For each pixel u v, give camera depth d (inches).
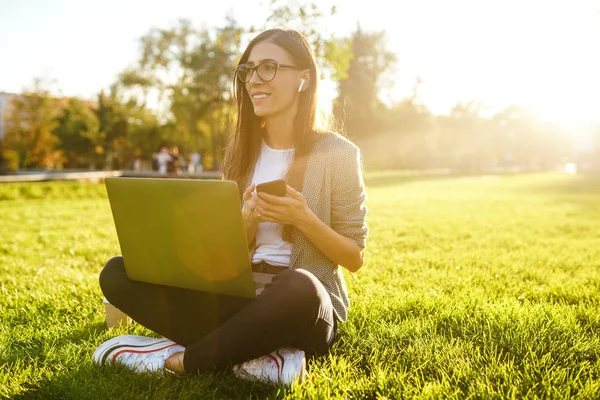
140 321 85.7
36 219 346.9
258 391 77.5
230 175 96.0
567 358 88.3
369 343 95.7
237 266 73.1
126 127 1929.1
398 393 75.4
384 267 171.9
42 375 84.4
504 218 341.1
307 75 88.6
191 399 74.9
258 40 88.6
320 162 86.4
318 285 75.0
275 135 92.0
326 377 79.0
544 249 214.7
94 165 1945.1
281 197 77.2
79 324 111.0
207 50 1574.8
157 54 1670.8
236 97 93.8
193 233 73.4
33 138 1715.1
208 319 80.2
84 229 290.2
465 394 75.6
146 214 75.8
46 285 145.9
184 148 1980.8
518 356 89.8
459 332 103.0
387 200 510.3
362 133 1879.9
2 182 686.5
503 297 128.3
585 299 131.5
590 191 663.1
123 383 79.4
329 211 86.1
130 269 82.2
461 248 216.8
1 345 97.0
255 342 74.0
